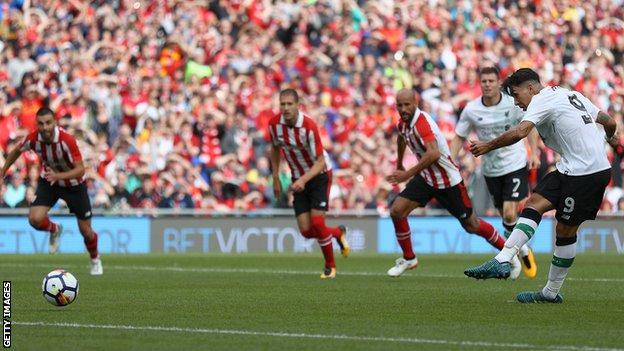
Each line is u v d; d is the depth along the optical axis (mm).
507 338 21297
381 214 67188
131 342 20750
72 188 40438
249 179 68125
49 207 41156
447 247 67500
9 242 62094
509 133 26266
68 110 67375
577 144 26656
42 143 39531
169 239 64625
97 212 63531
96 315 25453
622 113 79688
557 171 27094
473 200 68000
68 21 73875
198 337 21500
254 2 78562
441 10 81125
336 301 29109
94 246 41125
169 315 25500
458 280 37500
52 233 42281
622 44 84375
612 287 34281
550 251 67562
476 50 80750
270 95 73625
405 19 80062
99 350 19688
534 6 84250
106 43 72875
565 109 26594
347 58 76438
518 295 28656
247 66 74438
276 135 39375
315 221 38969
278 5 79250
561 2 84188
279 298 30031
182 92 70750
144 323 23875
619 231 68000
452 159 37906
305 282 36625
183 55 73188
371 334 21953
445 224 67500
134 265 48031
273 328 22969
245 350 19703
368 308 27156
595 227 67688
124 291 32500
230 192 67625
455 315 25484
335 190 68125
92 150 65875
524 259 38250
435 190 38000
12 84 69000
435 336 21609
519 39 81750
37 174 63219
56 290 26422
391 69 76500
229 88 72000
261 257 56594
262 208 67688
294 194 39875
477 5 83062
